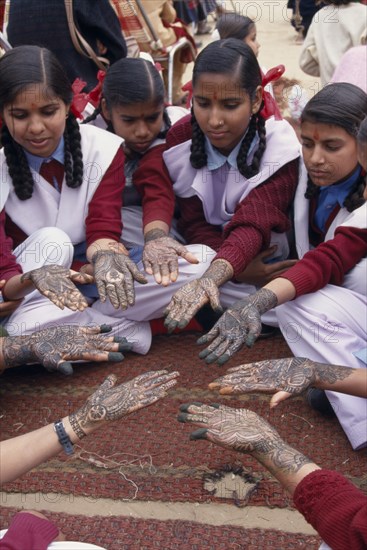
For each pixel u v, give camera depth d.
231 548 2.20
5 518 2.33
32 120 2.75
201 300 2.56
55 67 2.76
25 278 2.62
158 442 2.63
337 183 2.81
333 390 2.21
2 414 2.80
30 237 2.93
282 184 2.97
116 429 2.70
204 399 2.83
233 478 2.46
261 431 1.96
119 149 3.04
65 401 2.86
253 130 2.98
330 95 2.64
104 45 4.11
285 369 2.16
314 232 3.03
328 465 2.50
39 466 2.53
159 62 5.10
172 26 5.25
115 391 1.94
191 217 3.24
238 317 2.46
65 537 2.22
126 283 2.65
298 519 2.30
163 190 3.16
